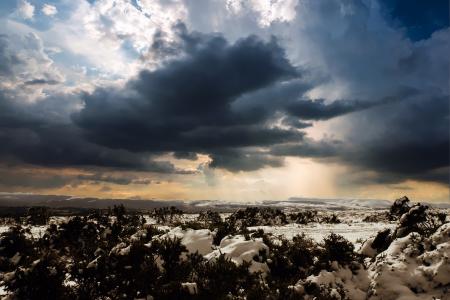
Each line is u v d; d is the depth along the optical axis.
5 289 7.99
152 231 12.38
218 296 7.62
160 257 9.28
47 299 7.91
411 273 7.92
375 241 12.23
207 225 13.00
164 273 8.71
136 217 31.69
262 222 43.91
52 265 8.42
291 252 10.05
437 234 8.70
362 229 29.86
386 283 7.77
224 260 8.88
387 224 38.06
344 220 52.34
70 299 8.07
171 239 10.15
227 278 8.27
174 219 45.53
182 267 8.92
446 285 7.55
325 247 9.91
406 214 12.95
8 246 14.23
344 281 8.63
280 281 8.55
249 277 8.52
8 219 41.56
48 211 41.97
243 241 10.13
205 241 10.88
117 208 34.53
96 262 8.92
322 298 7.51
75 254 11.71
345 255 9.44
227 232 12.01
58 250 15.31
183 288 7.61
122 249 9.20
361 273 9.02
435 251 8.09
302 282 8.11
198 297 7.58
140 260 8.88
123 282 8.44
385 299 7.62
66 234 17.61
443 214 14.44
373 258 10.13
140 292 8.03
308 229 30.92
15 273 8.04
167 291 7.57
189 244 10.60
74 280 8.79
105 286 8.29
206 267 8.74
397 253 9.01
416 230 11.88
